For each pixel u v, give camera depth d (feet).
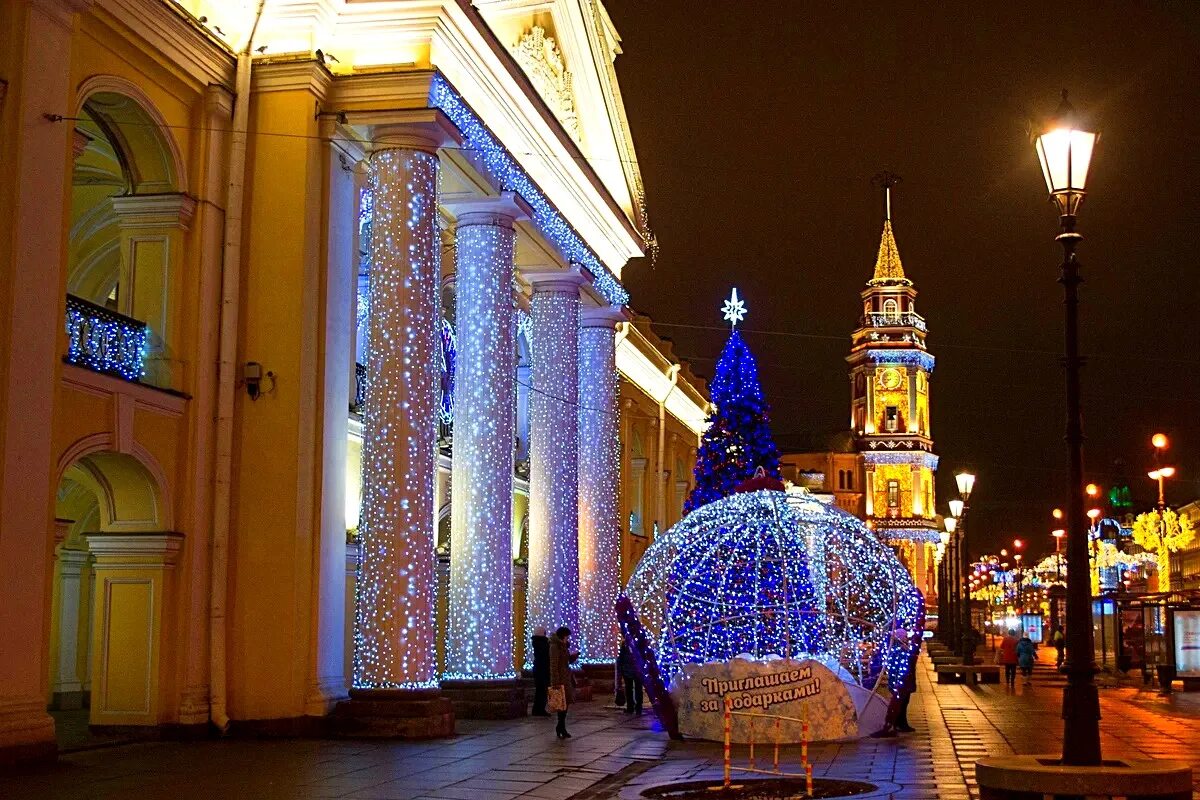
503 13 69.67
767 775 41.50
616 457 88.84
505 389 66.13
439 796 36.06
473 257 66.85
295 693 51.80
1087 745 29.81
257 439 53.01
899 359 308.81
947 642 170.30
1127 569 170.40
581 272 79.41
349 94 55.67
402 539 54.13
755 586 66.59
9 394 40.96
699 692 52.90
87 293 67.77
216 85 53.11
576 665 77.56
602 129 86.89
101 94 48.29
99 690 50.16
